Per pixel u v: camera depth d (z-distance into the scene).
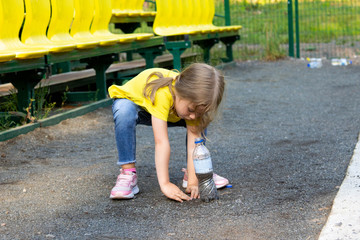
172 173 3.18
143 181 3.02
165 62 7.91
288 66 8.97
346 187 2.72
